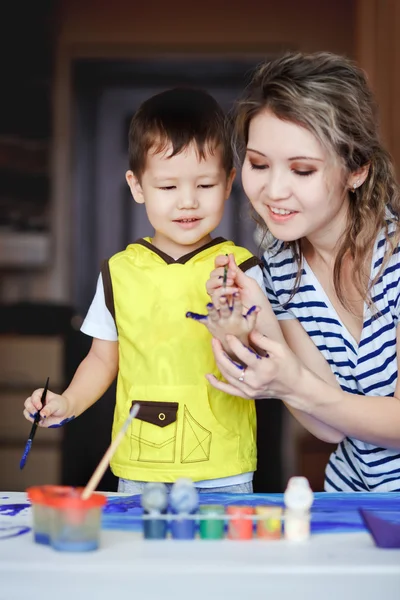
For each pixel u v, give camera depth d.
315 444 4.34
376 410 1.47
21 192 5.81
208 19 5.79
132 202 5.84
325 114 1.38
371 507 1.32
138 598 0.99
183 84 5.81
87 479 3.94
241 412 1.61
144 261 1.63
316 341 1.68
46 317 4.53
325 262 1.64
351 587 0.99
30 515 1.29
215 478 1.57
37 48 5.77
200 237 1.62
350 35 5.78
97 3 5.77
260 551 1.07
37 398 1.52
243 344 1.38
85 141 5.80
